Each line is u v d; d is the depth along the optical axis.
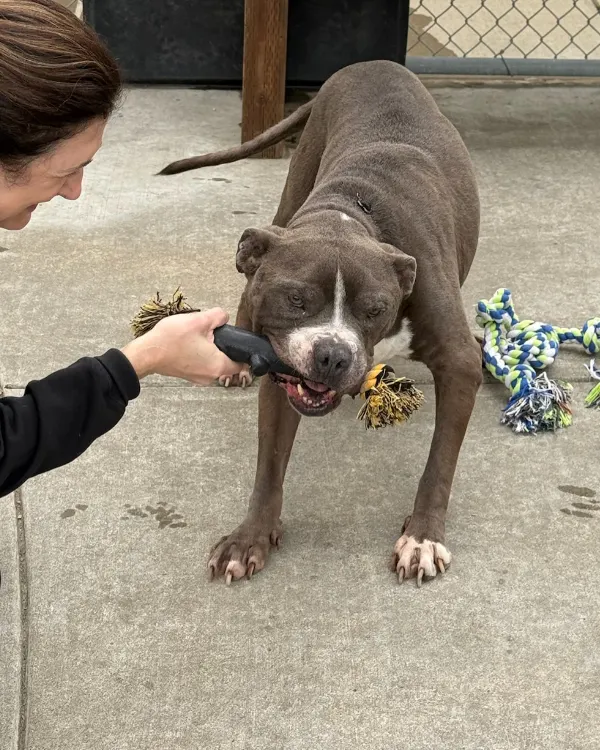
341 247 1.24
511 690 1.13
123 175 2.23
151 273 1.89
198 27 2.56
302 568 1.29
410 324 1.35
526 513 1.38
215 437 1.51
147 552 1.30
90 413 0.85
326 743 1.07
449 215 1.47
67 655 1.16
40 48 0.74
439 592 1.26
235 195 2.18
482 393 1.62
